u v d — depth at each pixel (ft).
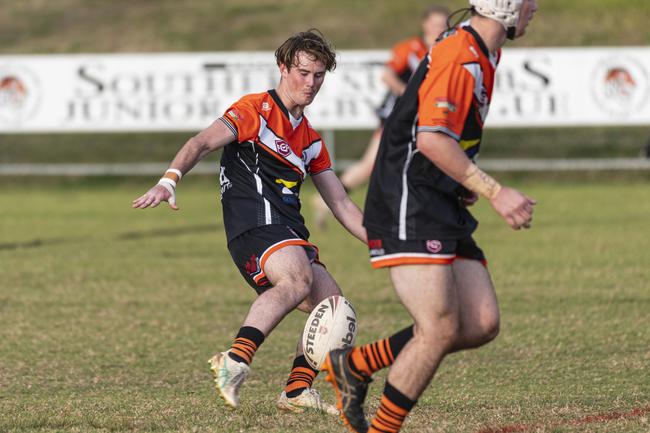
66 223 150.10
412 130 40.81
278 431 47.39
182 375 62.95
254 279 51.78
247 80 178.50
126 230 142.10
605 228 137.59
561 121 176.14
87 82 179.93
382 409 41.22
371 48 239.50
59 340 73.92
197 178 210.38
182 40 248.93
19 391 58.29
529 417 50.06
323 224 139.64
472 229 41.42
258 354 69.26
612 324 78.33
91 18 270.05
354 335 50.34
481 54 40.27
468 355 67.97
